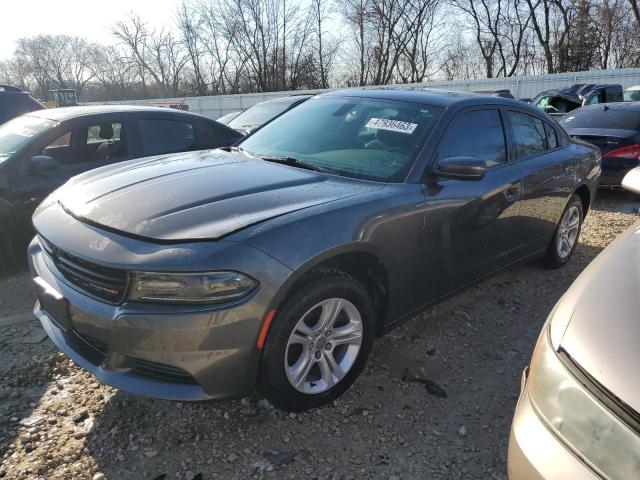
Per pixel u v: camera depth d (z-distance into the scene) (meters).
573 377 1.45
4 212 4.20
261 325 2.22
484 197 3.35
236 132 6.06
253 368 2.28
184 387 2.22
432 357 3.23
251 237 2.22
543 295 4.20
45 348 3.25
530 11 36.03
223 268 2.12
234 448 2.41
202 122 5.74
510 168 3.69
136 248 2.20
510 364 3.20
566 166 4.32
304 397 2.54
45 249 2.70
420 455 2.40
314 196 2.64
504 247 3.76
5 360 3.10
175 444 2.42
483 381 3.00
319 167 3.14
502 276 4.58
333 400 2.72
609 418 1.33
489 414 2.71
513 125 3.88
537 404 1.55
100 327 2.24
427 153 3.08
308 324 2.58
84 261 2.32
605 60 36.56
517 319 3.77
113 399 2.75
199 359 2.15
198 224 2.30
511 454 1.56
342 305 2.59
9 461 2.30
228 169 3.03
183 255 2.12
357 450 2.42
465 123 3.41
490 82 24.56
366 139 3.30
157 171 3.03
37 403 2.71
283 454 2.38
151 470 2.27
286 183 2.80
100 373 2.29
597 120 8.01
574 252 5.32
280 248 2.26
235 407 2.68
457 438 2.52
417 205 2.88
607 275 1.74
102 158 4.94
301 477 2.25
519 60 38.38
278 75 38.84
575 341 1.52
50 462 2.30
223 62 40.16
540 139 4.21
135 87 44.16
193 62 40.75
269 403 2.69
